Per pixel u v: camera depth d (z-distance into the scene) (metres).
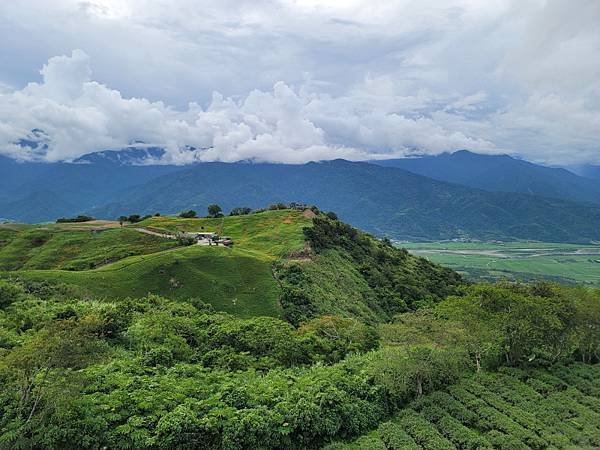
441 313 63.47
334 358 62.34
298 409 40.88
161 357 51.94
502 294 64.69
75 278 103.62
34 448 33.81
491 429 45.31
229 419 37.78
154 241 150.62
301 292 107.81
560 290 73.88
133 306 80.19
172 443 35.66
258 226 171.00
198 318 71.12
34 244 149.62
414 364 50.94
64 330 38.94
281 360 57.56
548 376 58.25
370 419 45.81
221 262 118.75
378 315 120.69
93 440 34.81
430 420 46.12
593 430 44.94
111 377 43.62
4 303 72.56
